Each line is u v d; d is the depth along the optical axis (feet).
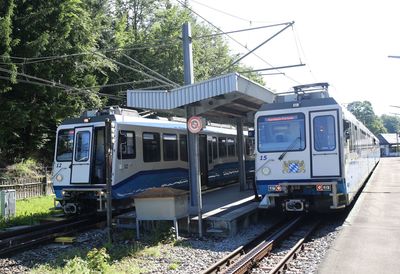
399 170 118.73
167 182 59.67
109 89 106.93
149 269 29.01
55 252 36.01
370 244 30.99
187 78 50.26
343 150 41.22
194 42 125.49
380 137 335.47
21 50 73.61
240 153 64.23
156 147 57.82
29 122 79.00
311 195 42.32
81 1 88.69
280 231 38.40
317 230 41.09
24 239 39.93
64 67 80.53
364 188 68.54
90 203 52.70
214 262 30.58
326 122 41.78
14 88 76.38
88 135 51.29
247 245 34.81
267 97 48.73
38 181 75.41
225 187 73.82
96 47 101.50
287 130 43.09
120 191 50.49
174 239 37.65
